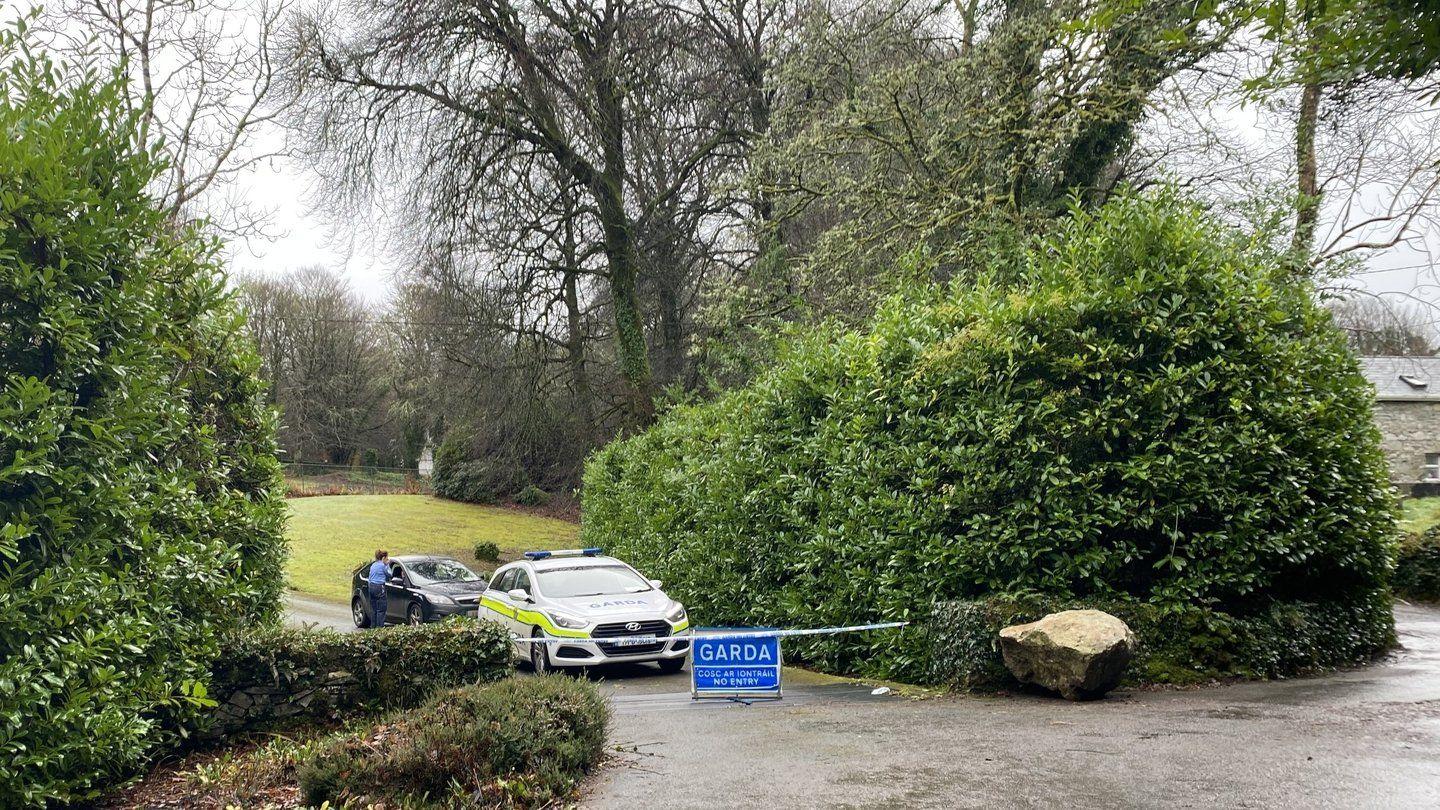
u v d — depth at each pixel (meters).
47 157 6.06
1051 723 7.75
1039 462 10.12
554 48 25.92
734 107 27.17
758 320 21.83
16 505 5.98
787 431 13.69
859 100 17.31
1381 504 10.94
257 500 9.55
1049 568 10.15
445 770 6.20
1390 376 34.09
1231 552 9.65
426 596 17.67
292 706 8.45
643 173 28.69
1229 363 9.87
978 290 11.62
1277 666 9.78
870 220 18.22
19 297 6.04
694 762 7.09
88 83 6.85
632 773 6.84
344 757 6.33
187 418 8.02
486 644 9.03
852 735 7.78
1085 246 10.84
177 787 7.00
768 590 13.71
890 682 10.78
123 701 6.46
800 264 21.28
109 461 6.47
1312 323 11.27
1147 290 9.95
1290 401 10.02
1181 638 9.51
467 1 24.69
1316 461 10.34
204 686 6.95
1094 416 9.68
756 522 13.92
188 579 7.21
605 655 12.05
